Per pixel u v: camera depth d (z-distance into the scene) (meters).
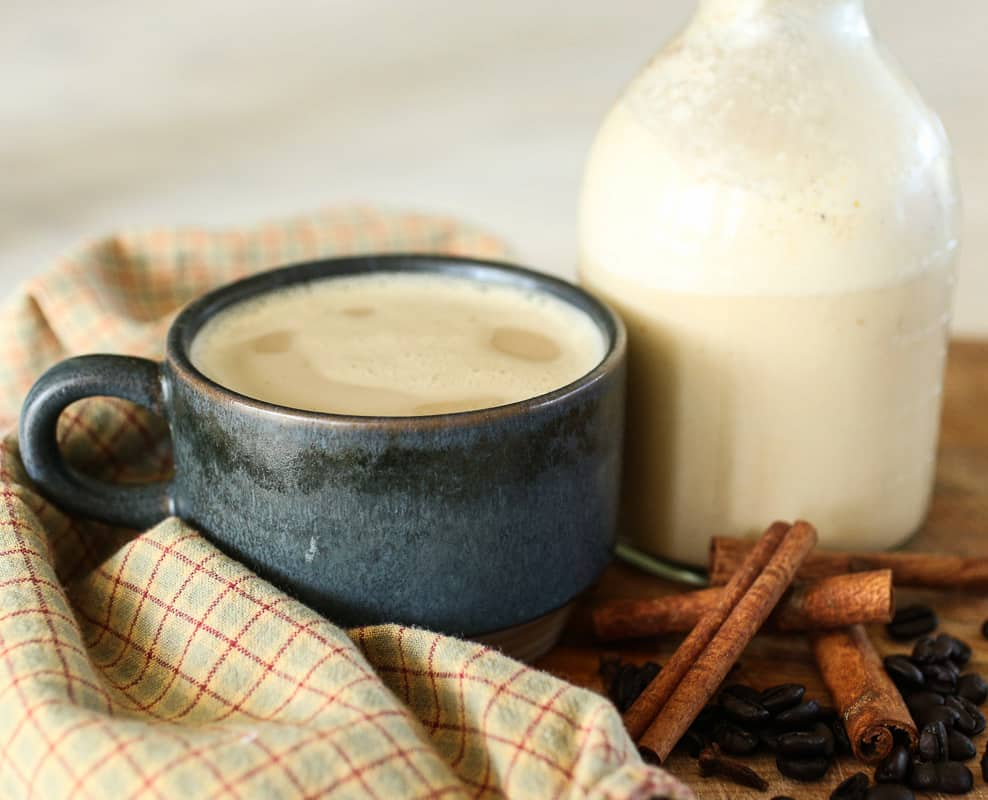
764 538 0.43
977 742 0.40
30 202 0.81
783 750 0.39
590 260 0.45
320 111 0.80
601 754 0.34
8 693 0.35
